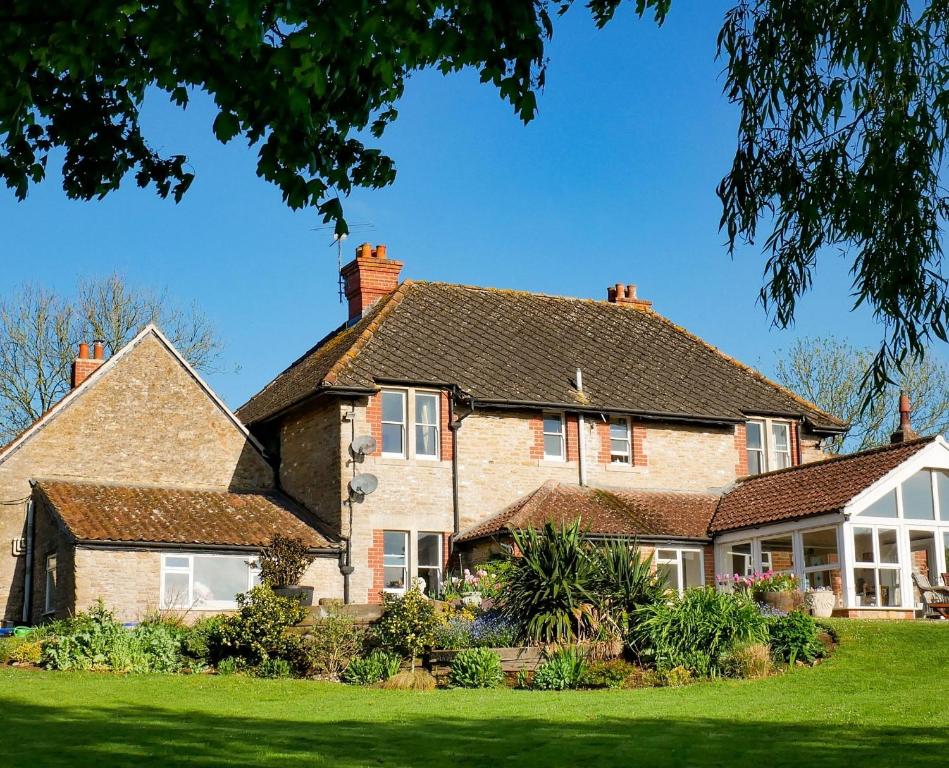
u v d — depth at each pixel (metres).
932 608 29.72
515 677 24.23
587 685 23.19
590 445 36.31
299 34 9.87
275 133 11.61
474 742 16.98
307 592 30.20
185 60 10.75
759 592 29.31
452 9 10.90
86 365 38.38
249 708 20.55
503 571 26.52
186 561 31.44
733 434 38.41
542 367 37.12
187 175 12.80
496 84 11.42
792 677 23.12
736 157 11.79
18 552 33.31
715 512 35.81
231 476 35.94
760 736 17.03
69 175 12.49
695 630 24.11
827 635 25.95
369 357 34.59
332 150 12.31
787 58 11.61
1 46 10.18
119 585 30.52
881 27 10.91
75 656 25.03
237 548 31.72
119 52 11.12
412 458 34.03
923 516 31.56
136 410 35.28
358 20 10.52
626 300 43.56
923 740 16.28
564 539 26.06
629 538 32.66
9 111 10.41
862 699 20.16
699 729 17.69
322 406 34.53
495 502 34.75
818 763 15.12
